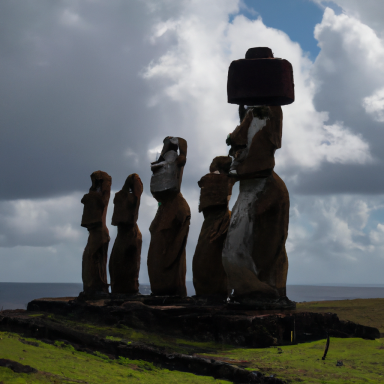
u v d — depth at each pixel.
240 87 15.41
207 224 19.20
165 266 20.25
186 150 21.44
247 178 15.65
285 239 15.48
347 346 12.71
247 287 14.90
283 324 13.62
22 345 10.41
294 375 9.53
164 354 11.21
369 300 24.92
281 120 15.80
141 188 23.56
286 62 15.39
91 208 24.09
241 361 10.87
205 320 14.48
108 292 23.97
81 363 9.80
